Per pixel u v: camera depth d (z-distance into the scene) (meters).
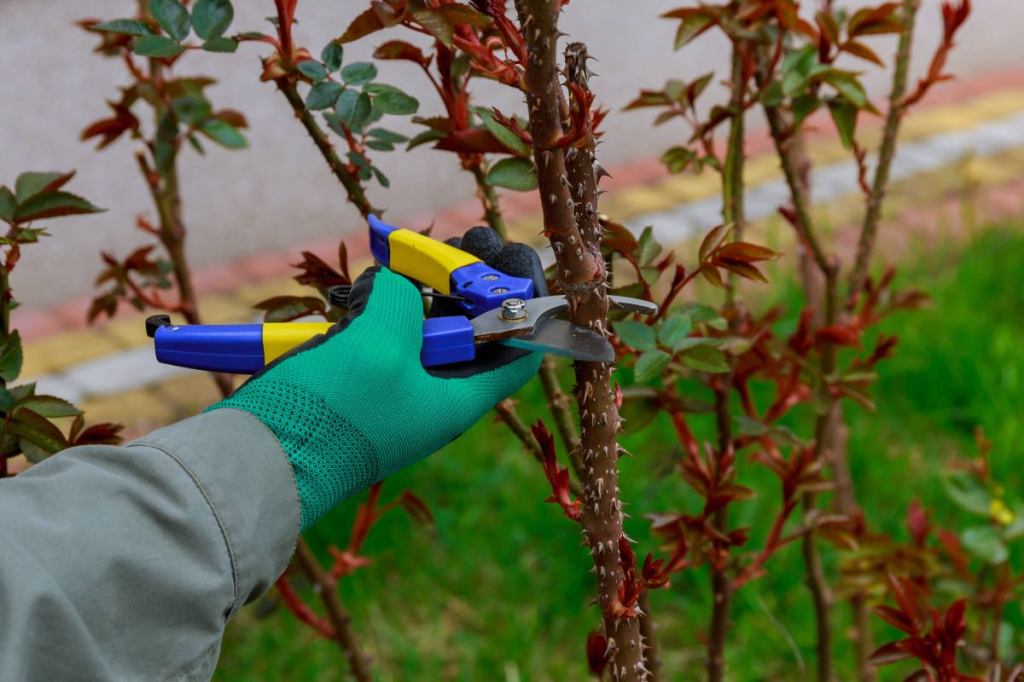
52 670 0.91
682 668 2.66
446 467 3.17
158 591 0.96
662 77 5.66
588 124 0.99
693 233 4.66
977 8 6.66
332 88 1.41
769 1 1.59
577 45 0.97
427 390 1.14
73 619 0.91
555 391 1.57
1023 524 2.12
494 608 2.83
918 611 1.58
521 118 1.36
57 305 4.28
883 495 3.12
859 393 1.82
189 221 4.73
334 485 1.07
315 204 4.92
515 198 5.05
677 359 1.36
